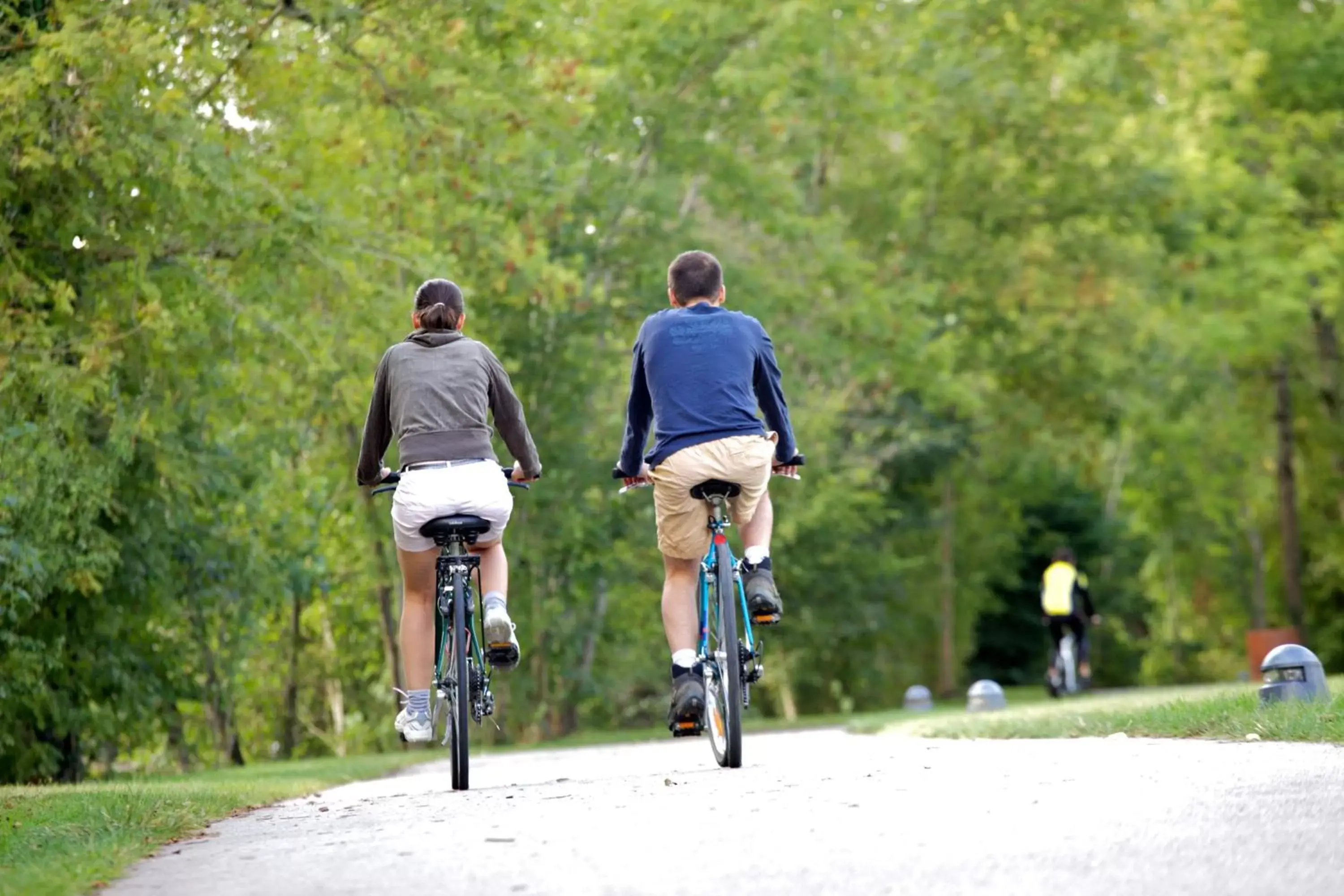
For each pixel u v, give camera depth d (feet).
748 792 80.23
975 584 547.90
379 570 337.72
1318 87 419.95
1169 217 384.06
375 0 205.87
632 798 80.12
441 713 105.50
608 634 380.58
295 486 302.45
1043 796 72.54
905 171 388.37
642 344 101.09
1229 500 492.95
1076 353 398.42
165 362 196.65
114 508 223.51
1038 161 373.61
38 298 174.19
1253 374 490.90
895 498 489.26
